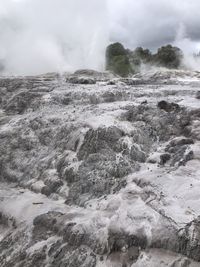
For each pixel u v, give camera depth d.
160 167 14.82
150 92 24.28
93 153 16.41
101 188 14.55
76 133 17.73
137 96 23.72
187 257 10.19
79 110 21.22
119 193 13.70
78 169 15.84
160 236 10.76
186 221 10.87
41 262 12.08
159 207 11.83
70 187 15.45
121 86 27.47
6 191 17.23
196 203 11.62
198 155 14.67
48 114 21.89
